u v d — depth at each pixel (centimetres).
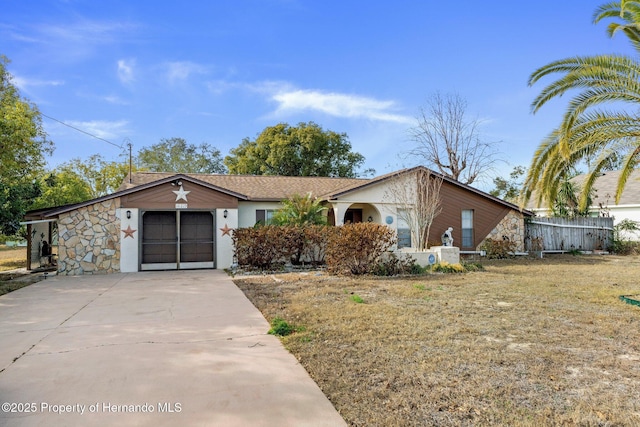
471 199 1816
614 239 2072
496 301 793
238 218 1670
